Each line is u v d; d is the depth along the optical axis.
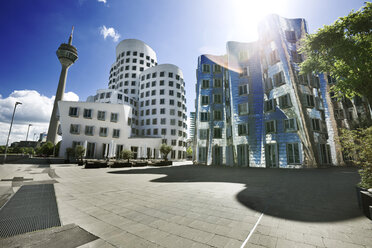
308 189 6.61
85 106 34.34
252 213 3.93
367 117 19.55
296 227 3.13
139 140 40.00
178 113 55.91
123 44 68.38
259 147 20.50
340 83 8.93
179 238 2.76
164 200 5.14
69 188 6.98
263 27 22.67
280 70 20.03
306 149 17.08
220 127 25.56
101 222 3.46
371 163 4.13
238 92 23.42
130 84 63.03
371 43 7.98
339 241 2.58
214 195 5.73
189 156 77.31
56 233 2.95
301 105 18.11
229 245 2.52
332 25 8.78
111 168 17.27
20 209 4.26
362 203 3.75
